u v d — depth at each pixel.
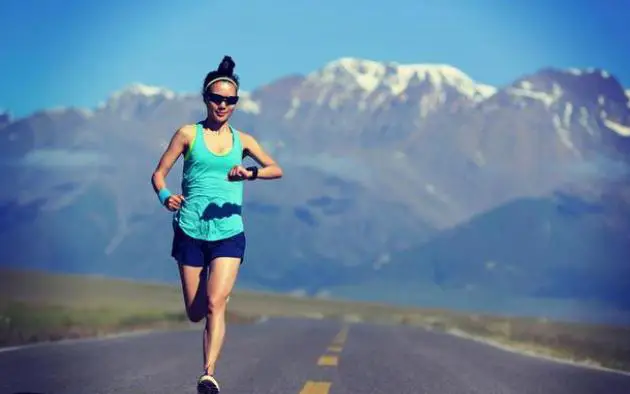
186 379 24.72
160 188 17.39
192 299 17.70
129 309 107.94
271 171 17.53
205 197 17.41
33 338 36.62
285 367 29.42
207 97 17.41
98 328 50.41
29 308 71.25
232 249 17.39
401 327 78.56
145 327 57.22
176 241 17.61
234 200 17.56
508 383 26.62
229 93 17.38
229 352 35.47
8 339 35.03
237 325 71.06
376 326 78.56
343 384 25.16
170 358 30.80
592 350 47.78
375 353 37.12
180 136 17.42
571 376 29.64
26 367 26.30
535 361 35.94
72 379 23.98
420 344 45.41
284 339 46.31
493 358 36.78
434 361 33.84
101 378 24.45
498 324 114.88
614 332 95.00
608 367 37.16
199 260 17.52
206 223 17.34
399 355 36.41
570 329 104.94
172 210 17.28
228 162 17.47
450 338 53.84
